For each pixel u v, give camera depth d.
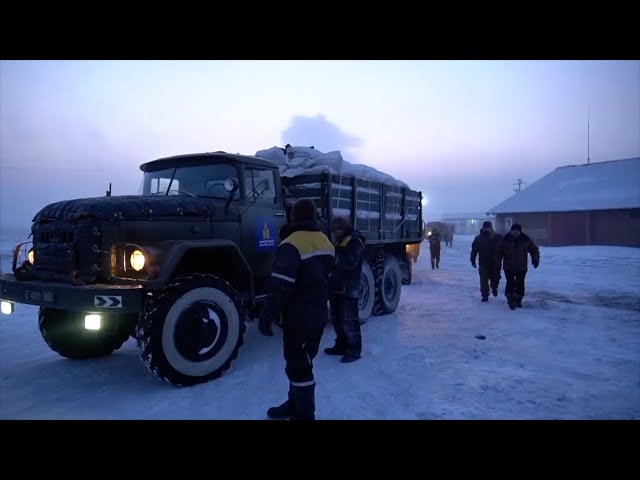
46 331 4.47
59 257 3.87
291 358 2.90
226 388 3.74
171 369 3.62
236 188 4.49
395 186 7.82
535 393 3.66
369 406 3.35
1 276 4.26
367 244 6.71
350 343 4.58
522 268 7.55
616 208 28.56
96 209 3.72
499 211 34.84
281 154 6.59
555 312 7.34
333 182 5.85
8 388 3.80
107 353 4.93
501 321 6.61
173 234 4.12
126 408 3.31
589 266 15.93
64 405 3.38
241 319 4.18
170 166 5.31
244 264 4.38
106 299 3.40
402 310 7.54
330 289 4.60
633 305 8.01
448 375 4.12
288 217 5.71
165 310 3.59
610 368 4.37
